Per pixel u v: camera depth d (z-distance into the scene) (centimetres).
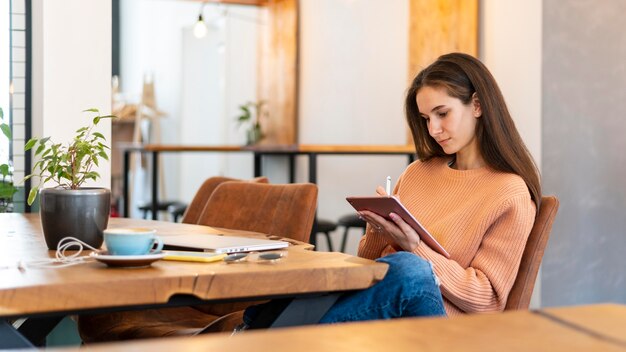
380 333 77
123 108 925
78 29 309
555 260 423
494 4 461
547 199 201
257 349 70
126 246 142
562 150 426
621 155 438
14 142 334
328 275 141
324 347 71
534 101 428
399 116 563
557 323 82
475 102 209
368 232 225
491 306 192
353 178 618
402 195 226
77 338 305
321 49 670
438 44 499
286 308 144
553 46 424
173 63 959
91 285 122
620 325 81
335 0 646
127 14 1073
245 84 829
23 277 127
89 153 177
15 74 332
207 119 926
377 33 589
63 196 167
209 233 217
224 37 889
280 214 239
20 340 127
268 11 753
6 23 330
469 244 199
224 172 884
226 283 132
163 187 934
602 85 434
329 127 657
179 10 943
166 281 127
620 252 438
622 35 436
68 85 307
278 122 737
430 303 152
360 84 612
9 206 335
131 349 70
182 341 73
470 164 214
